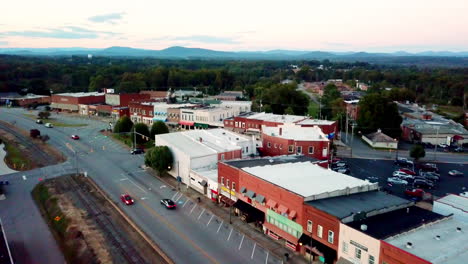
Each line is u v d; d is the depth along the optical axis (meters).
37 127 127.44
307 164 59.31
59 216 56.16
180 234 49.12
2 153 91.06
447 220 39.81
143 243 46.75
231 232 49.94
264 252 44.50
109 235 49.19
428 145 102.62
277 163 60.09
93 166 82.31
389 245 33.19
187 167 68.31
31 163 84.62
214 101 152.38
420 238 35.12
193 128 121.50
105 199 62.19
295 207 44.28
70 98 162.12
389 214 40.84
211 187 62.12
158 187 68.44
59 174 76.75
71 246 47.34
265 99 150.75
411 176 72.19
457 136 104.06
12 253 46.44
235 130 109.38
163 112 129.00
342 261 37.78
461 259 31.08
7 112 159.50
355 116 132.38
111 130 120.81
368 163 84.50
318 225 41.19
